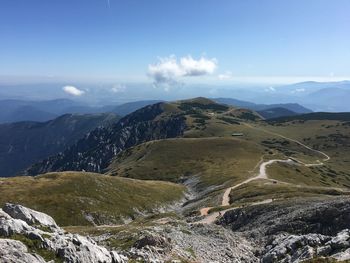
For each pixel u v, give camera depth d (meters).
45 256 27.03
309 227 62.12
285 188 121.06
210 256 51.78
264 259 49.78
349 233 44.41
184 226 74.44
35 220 34.12
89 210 132.12
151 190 168.12
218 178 189.50
